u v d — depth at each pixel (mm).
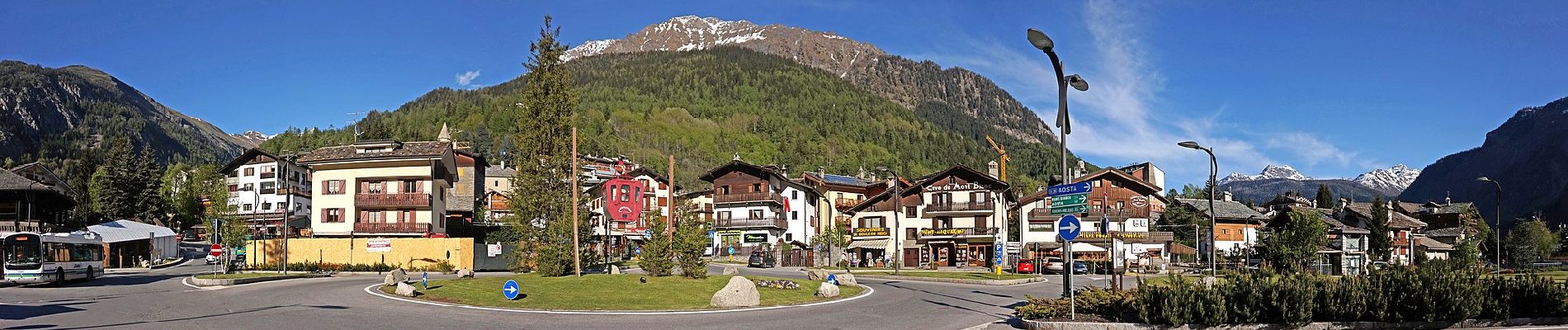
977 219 85812
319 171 68562
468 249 53688
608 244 67000
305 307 24125
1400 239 93000
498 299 26781
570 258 37500
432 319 21250
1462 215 116750
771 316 23203
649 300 26859
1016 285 44406
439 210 69812
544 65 40062
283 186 103688
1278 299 17906
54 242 37688
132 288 35031
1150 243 81688
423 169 67438
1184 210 88438
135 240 69688
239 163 104125
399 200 66250
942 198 87375
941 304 28109
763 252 73688
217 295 29625
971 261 84250
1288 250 58188
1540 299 19031
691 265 36188
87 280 41531
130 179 105375
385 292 29359
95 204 103688
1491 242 93062
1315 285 18656
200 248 99312
